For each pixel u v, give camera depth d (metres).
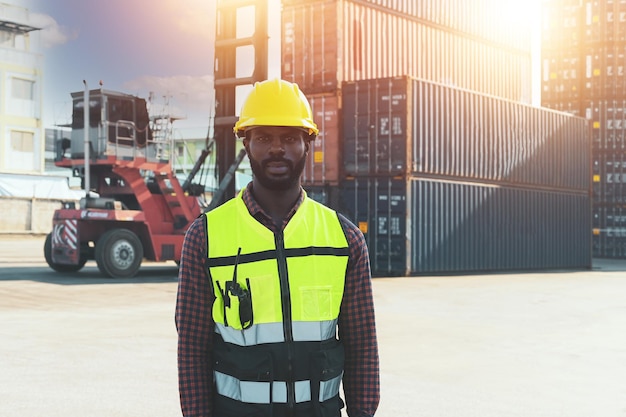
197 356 1.93
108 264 15.43
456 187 19.44
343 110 18.77
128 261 15.72
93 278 15.66
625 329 9.71
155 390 5.83
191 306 1.93
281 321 1.87
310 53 19.09
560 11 33.88
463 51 22.25
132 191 16.22
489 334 9.09
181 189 16.64
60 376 6.33
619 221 32.75
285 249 1.90
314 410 1.87
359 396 2.01
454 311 11.35
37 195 43.75
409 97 17.95
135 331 8.88
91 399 5.53
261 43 16.09
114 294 12.85
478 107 20.11
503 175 21.02
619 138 32.78
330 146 18.84
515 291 14.84
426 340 8.54
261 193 1.98
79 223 15.73
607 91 32.97
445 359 7.36
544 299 13.41
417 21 20.72
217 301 1.90
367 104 18.41
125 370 6.59
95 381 6.14
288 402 1.85
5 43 45.44
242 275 1.89
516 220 21.62
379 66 19.66
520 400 5.69
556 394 5.91
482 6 22.95
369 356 2.01
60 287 13.81
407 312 11.13
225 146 16.97
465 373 6.68
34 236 41.66
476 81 22.75
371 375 2.01
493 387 6.12
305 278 1.90
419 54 20.77
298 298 1.88
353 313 2.00
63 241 15.86
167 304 11.61
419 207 18.33
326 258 1.93
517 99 24.38
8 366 6.74
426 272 18.72
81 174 16.22
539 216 22.69
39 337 8.39
